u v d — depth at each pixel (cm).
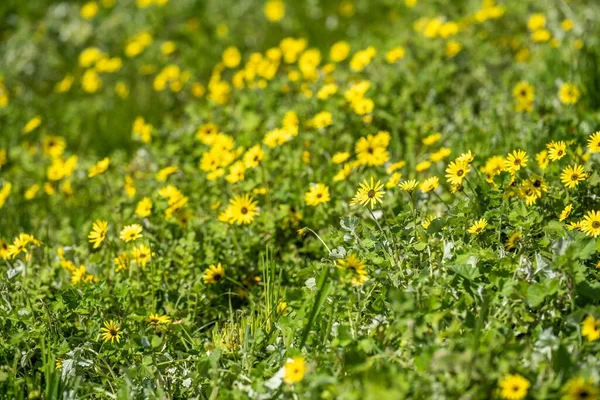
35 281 404
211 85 626
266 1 821
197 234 425
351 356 278
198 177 494
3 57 804
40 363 330
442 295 296
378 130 513
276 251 408
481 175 395
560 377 254
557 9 650
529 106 496
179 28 794
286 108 554
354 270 304
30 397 298
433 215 381
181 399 309
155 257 402
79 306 348
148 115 661
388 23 747
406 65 596
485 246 335
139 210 425
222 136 477
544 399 249
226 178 432
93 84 708
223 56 723
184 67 734
